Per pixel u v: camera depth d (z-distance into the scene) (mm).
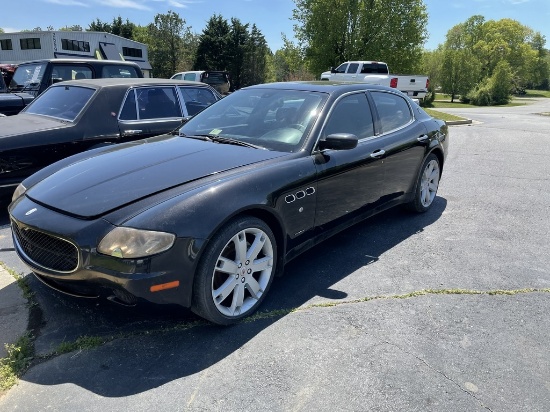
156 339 2705
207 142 3535
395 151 4254
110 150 3578
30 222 2645
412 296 3258
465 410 2158
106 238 2410
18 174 4703
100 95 5340
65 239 2488
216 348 2621
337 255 3994
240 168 3006
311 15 32938
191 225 2510
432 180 5207
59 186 2920
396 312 3033
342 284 3439
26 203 2871
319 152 3418
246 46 55656
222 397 2225
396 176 4398
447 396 2248
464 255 4016
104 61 8336
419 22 32375
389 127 4383
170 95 6008
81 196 2729
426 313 3025
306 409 2150
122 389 2277
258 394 2248
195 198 2600
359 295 3270
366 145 3920
